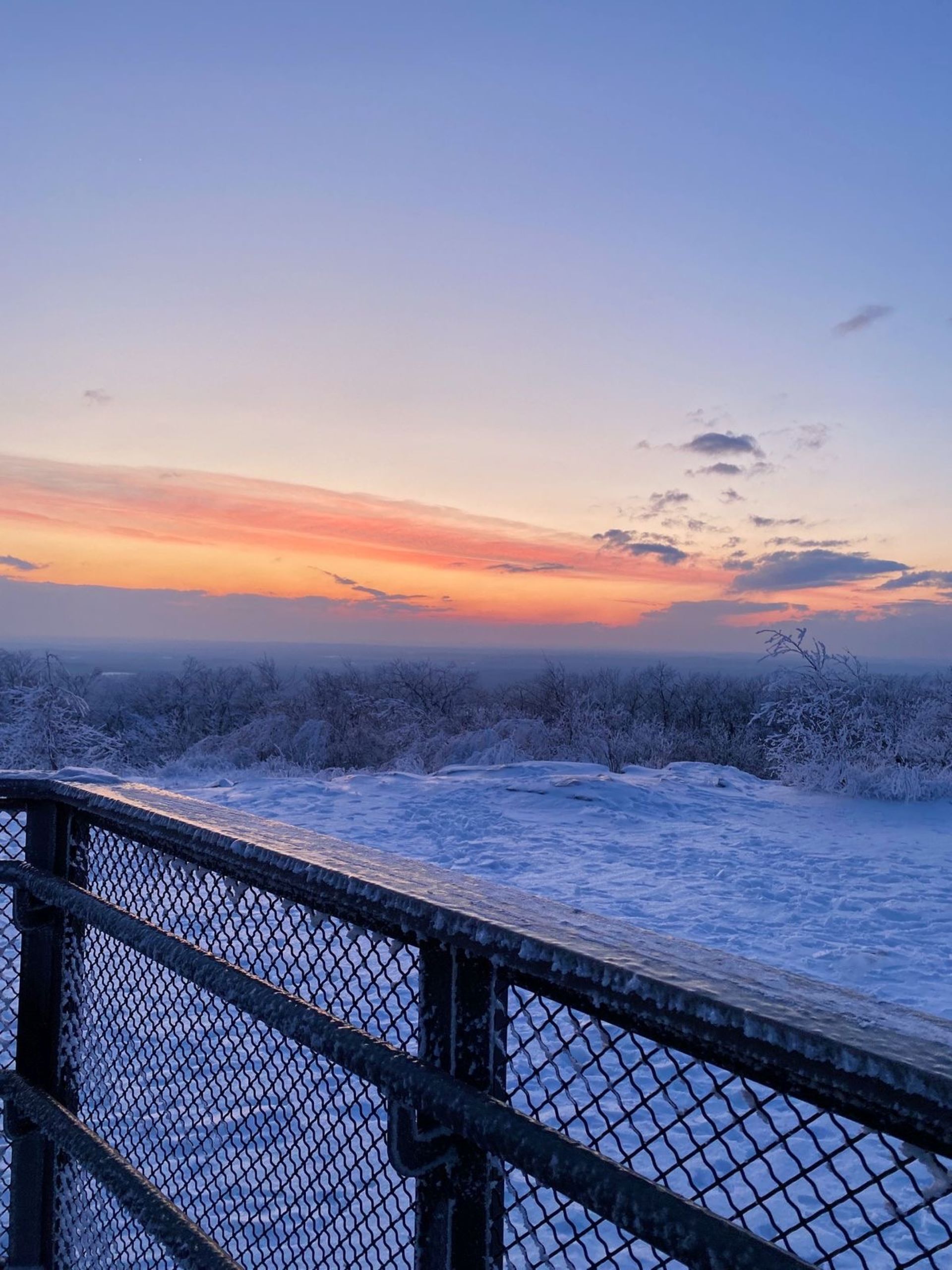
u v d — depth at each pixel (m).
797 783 15.72
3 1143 2.13
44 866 1.87
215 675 40.00
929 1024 0.69
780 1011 0.70
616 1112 3.70
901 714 17.05
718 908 7.99
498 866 9.61
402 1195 1.74
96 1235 1.67
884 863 9.93
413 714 33.50
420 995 1.03
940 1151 0.59
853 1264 2.84
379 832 11.34
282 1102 1.24
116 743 23.86
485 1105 0.90
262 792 14.15
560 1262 2.42
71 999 1.80
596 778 14.65
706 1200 3.29
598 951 0.84
